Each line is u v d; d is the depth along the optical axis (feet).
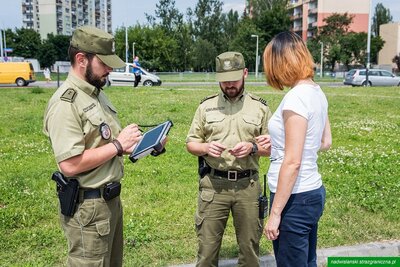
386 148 28.86
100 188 8.59
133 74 91.35
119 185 8.89
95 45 8.22
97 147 8.46
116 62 8.41
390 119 42.60
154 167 23.00
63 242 13.99
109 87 78.64
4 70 95.35
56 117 8.05
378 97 65.36
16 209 16.37
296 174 8.20
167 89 77.82
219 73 10.33
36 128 34.73
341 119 42.39
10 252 13.28
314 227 9.34
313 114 8.32
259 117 10.71
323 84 114.11
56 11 322.34
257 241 11.00
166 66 224.74
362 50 206.59
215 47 256.32
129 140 8.48
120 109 46.03
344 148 28.43
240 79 10.30
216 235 10.92
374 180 20.38
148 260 12.95
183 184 20.27
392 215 16.15
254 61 219.41
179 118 40.19
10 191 18.45
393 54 243.19
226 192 10.62
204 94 66.49
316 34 221.25
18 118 39.99
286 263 8.89
